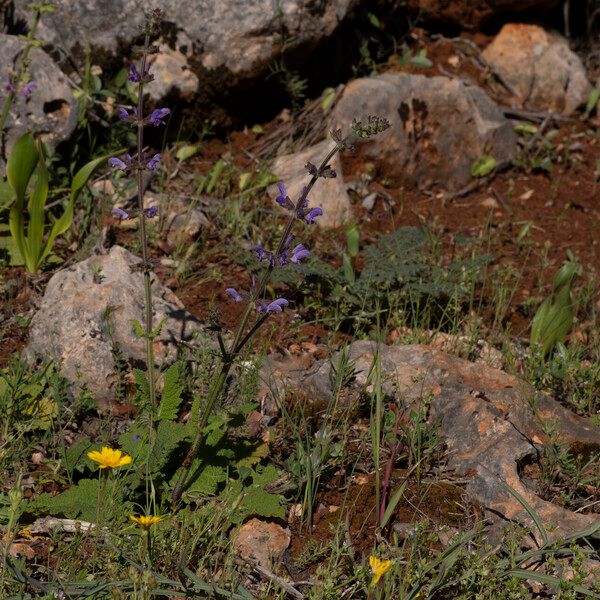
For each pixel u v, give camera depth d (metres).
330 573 4.00
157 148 7.80
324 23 7.84
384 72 8.73
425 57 8.88
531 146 8.60
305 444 4.98
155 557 4.07
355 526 4.55
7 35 6.98
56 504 4.36
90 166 6.17
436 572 4.10
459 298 6.26
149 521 3.58
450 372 5.39
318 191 7.25
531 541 4.44
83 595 3.76
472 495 4.72
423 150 8.00
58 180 6.96
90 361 5.19
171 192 7.28
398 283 6.31
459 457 4.92
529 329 6.51
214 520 4.28
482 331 6.27
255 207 7.15
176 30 7.56
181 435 4.49
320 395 5.34
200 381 5.24
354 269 6.79
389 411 5.09
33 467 4.80
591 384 5.59
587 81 9.32
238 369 5.21
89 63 7.41
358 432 5.14
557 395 5.68
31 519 4.41
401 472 4.86
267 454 4.76
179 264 6.48
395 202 7.78
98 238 6.50
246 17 7.59
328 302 6.29
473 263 6.40
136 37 7.54
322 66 8.31
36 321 5.45
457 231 7.54
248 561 4.25
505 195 8.11
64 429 5.04
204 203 7.22
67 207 6.31
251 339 5.79
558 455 4.84
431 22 9.38
